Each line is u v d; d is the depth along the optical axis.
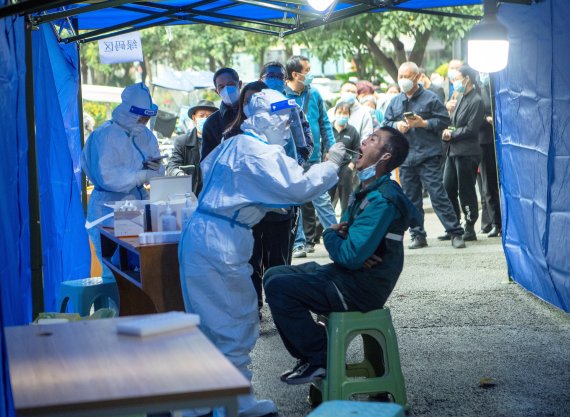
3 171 4.76
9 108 5.05
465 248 11.40
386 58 25.56
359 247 5.02
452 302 8.30
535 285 8.28
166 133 18.64
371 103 15.93
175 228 5.77
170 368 3.03
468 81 11.70
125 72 35.19
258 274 7.43
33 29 6.62
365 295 5.15
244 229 5.06
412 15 22.78
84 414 2.73
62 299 6.76
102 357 3.17
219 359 3.13
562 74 6.98
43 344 3.36
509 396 5.54
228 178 5.01
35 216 6.42
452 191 12.05
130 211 6.04
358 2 7.68
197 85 22.30
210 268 4.98
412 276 9.63
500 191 9.05
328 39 23.81
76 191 8.53
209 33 29.80
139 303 6.45
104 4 6.93
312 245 11.72
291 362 6.53
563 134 7.09
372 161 5.22
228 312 5.03
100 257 7.23
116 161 6.98
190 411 5.16
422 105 11.41
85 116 15.42
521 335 7.03
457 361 6.37
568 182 7.09
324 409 3.36
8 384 4.08
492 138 12.16
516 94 8.14
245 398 5.21
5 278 4.65
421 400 5.52
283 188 4.89
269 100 5.12
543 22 7.28
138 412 2.77
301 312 5.19
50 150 7.72
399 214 5.14
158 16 8.58
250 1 7.92
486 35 5.58
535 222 7.97
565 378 5.89
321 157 10.66
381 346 5.23
